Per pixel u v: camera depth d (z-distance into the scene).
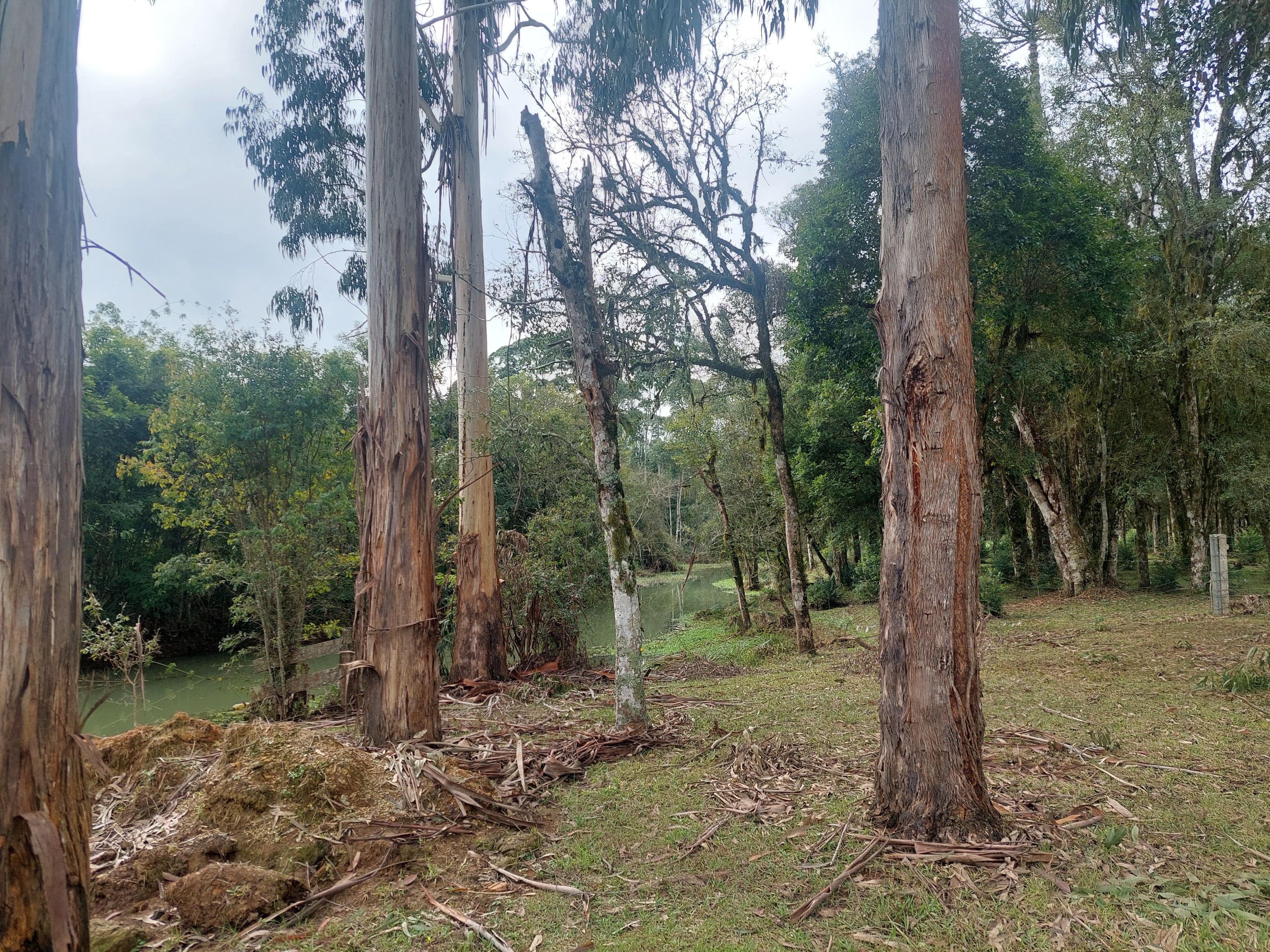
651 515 32.22
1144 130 14.97
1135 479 17.12
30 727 2.30
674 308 11.12
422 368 6.61
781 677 9.91
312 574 9.34
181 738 4.96
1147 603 14.58
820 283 11.55
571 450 7.42
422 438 6.53
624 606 6.76
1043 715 6.58
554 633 11.91
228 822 4.10
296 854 3.89
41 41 2.46
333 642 8.65
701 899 3.57
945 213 4.09
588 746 6.07
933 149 4.11
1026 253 10.89
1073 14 6.77
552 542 11.91
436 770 4.79
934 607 4.02
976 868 3.65
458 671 10.55
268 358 9.41
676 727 6.90
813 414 18.52
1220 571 11.96
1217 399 15.91
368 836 4.14
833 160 11.95
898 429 4.18
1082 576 16.92
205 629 19.00
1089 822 4.12
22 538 2.32
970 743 4.00
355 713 8.26
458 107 11.40
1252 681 7.07
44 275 2.42
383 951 3.21
